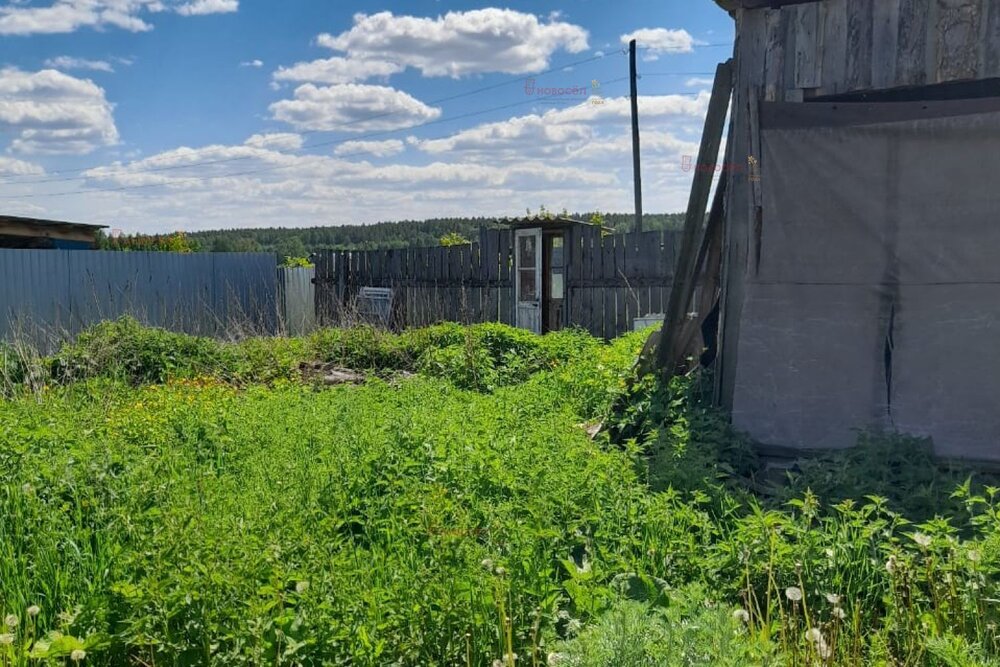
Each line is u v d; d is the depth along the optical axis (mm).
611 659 2871
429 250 20719
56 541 4176
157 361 12188
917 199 6242
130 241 30141
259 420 7266
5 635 3113
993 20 6211
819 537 4059
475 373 11469
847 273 6418
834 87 6707
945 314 6129
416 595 3449
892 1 6496
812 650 3242
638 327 15289
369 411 7648
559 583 3967
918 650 3395
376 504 4902
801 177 6543
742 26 6977
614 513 4539
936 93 6609
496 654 3398
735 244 7047
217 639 3225
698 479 5230
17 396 9508
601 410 7906
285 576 3424
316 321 18047
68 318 18141
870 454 5508
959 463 5836
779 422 6477
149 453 6090
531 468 5066
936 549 3867
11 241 19812
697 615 3123
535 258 17953
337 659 3254
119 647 3332
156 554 3469
